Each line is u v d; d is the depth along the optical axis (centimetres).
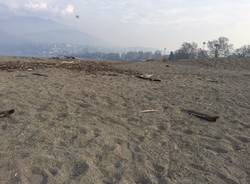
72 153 622
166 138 774
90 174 546
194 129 863
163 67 3011
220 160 665
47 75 1620
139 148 689
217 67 3275
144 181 552
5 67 1869
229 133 847
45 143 662
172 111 1043
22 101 984
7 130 724
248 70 3102
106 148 668
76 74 1784
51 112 892
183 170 604
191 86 1644
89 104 1023
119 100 1134
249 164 654
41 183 508
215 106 1170
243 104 1234
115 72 2125
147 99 1202
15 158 579
